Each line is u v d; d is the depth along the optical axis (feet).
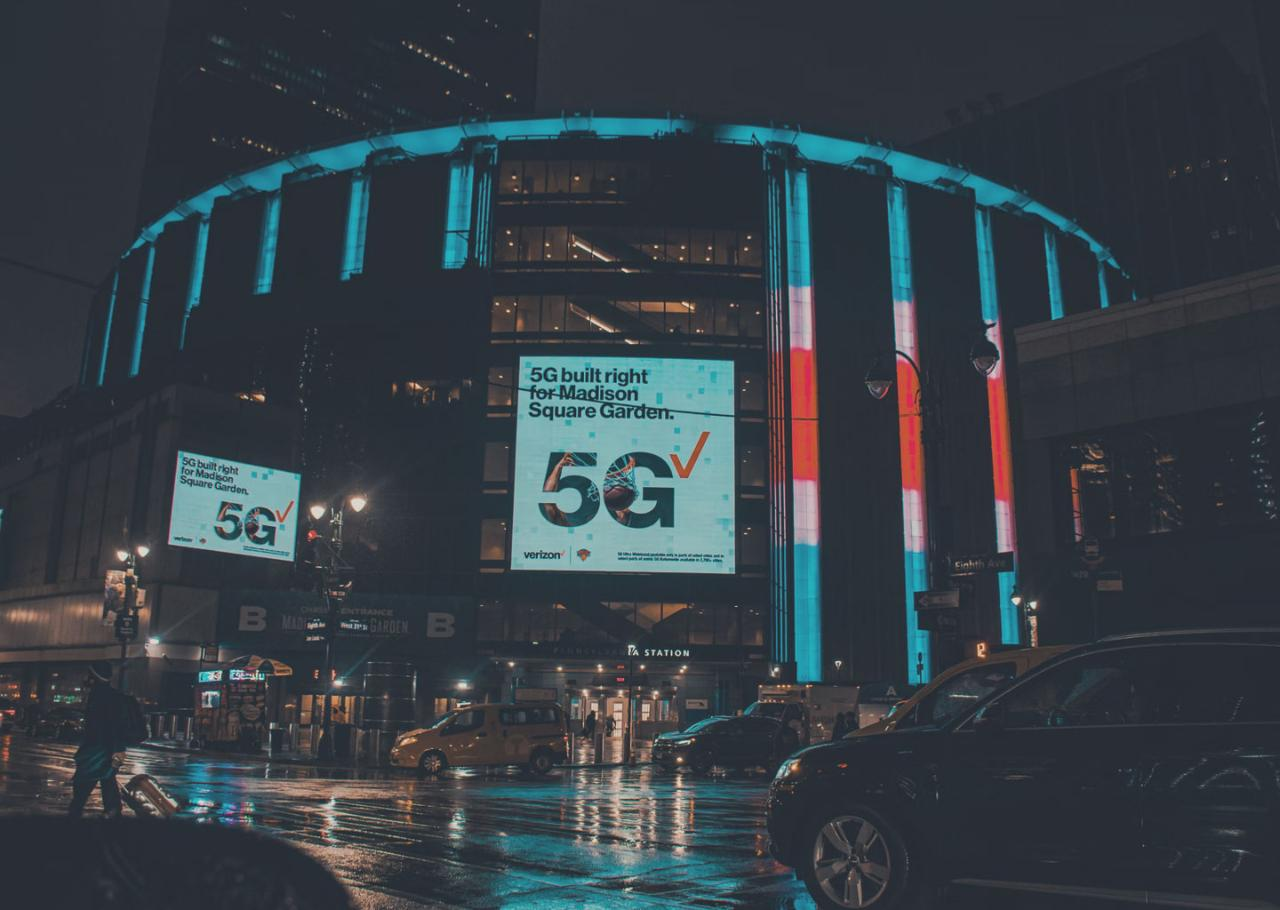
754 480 199.31
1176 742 20.38
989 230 239.30
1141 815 20.21
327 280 218.79
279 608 171.32
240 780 66.13
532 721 86.53
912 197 228.84
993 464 222.28
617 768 103.65
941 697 35.73
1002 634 212.43
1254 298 84.23
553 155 216.95
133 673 163.73
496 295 208.74
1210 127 382.01
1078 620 89.86
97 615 180.96
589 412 199.41
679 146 216.74
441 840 36.17
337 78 549.95
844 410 208.23
